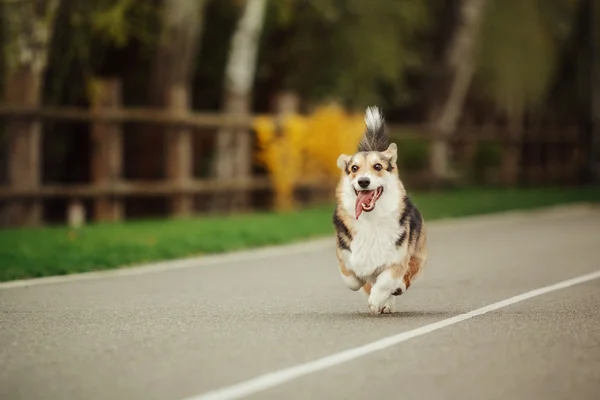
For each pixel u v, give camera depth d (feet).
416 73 124.26
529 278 47.50
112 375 25.88
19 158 69.46
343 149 89.66
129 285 45.01
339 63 103.30
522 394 23.88
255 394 23.84
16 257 52.19
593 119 137.69
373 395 23.75
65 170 92.12
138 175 86.63
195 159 95.04
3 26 74.02
